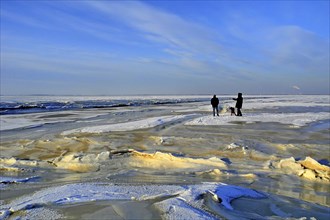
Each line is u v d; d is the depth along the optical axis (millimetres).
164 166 9727
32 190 7441
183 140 13273
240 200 6277
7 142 14031
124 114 30078
